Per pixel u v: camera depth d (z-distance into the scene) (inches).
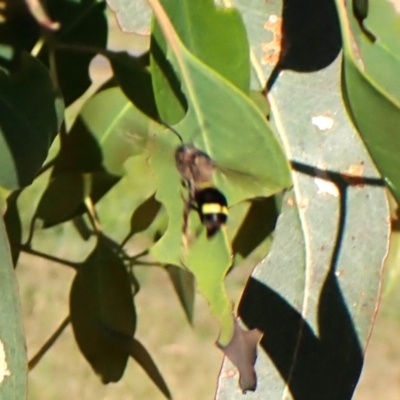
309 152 21.1
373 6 20.0
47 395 36.0
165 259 18.9
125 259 22.1
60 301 37.6
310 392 20.7
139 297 38.9
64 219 21.7
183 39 19.2
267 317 20.8
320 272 21.0
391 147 18.5
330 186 21.0
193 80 19.1
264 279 20.9
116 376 22.2
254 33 21.2
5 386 18.3
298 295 20.9
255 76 21.1
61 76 21.5
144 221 21.9
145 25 21.1
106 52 21.3
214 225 18.8
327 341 20.8
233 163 19.2
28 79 19.5
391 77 20.0
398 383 39.4
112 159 21.2
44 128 19.5
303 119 21.1
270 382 20.7
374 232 21.0
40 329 37.0
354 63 18.6
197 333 38.7
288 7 21.2
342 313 20.9
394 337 40.1
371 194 21.0
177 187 19.1
